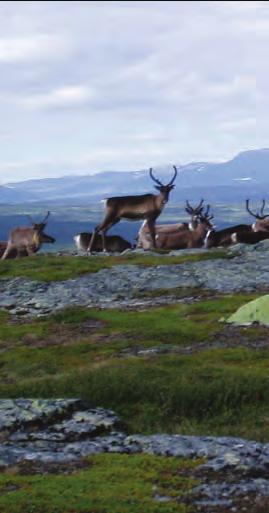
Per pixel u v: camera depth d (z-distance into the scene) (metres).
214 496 15.71
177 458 18.36
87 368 33.44
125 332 41.75
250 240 74.00
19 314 48.62
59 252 73.06
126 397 28.73
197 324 42.16
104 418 22.16
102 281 54.91
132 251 68.56
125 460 18.19
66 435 20.86
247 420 26.86
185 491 15.98
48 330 43.97
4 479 16.78
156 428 26.08
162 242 77.12
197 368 31.53
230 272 55.28
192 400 28.03
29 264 63.16
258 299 42.44
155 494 15.80
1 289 54.47
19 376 35.09
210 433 25.45
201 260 60.53
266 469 17.47
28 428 21.45
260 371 31.05
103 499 15.34
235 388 28.52
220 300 47.47
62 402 22.92
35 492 15.80
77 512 14.70
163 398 28.17
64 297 51.38
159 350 37.09
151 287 52.75
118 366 32.56
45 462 18.31
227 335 39.16
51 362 36.69
